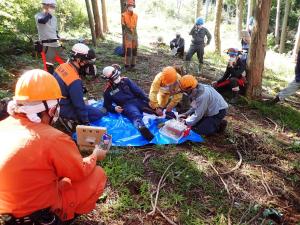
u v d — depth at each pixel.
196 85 4.56
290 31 24.11
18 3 10.67
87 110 4.45
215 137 4.88
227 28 23.45
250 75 6.45
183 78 4.54
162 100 5.24
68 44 9.47
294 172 4.37
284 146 4.97
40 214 2.22
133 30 7.42
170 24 21.88
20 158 2.07
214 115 4.73
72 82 3.97
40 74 2.26
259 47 6.25
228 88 6.57
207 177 3.94
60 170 2.22
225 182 3.92
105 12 13.70
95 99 5.66
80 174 2.32
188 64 8.54
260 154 4.66
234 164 4.31
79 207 2.60
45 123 2.31
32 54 7.64
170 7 28.12
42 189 2.18
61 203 2.49
